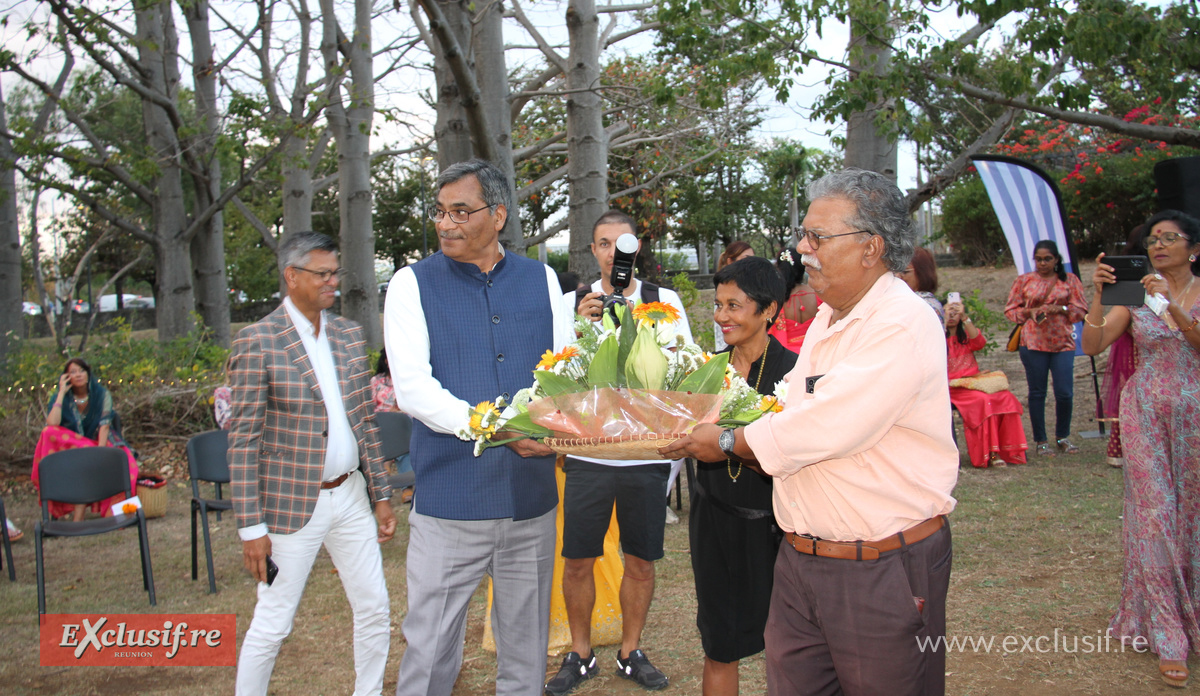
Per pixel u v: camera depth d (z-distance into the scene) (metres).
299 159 11.07
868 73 6.71
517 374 2.53
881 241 1.85
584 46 7.80
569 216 8.08
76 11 9.29
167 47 12.00
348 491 3.04
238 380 2.81
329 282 2.98
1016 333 6.88
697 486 2.66
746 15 7.11
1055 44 6.43
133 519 4.63
